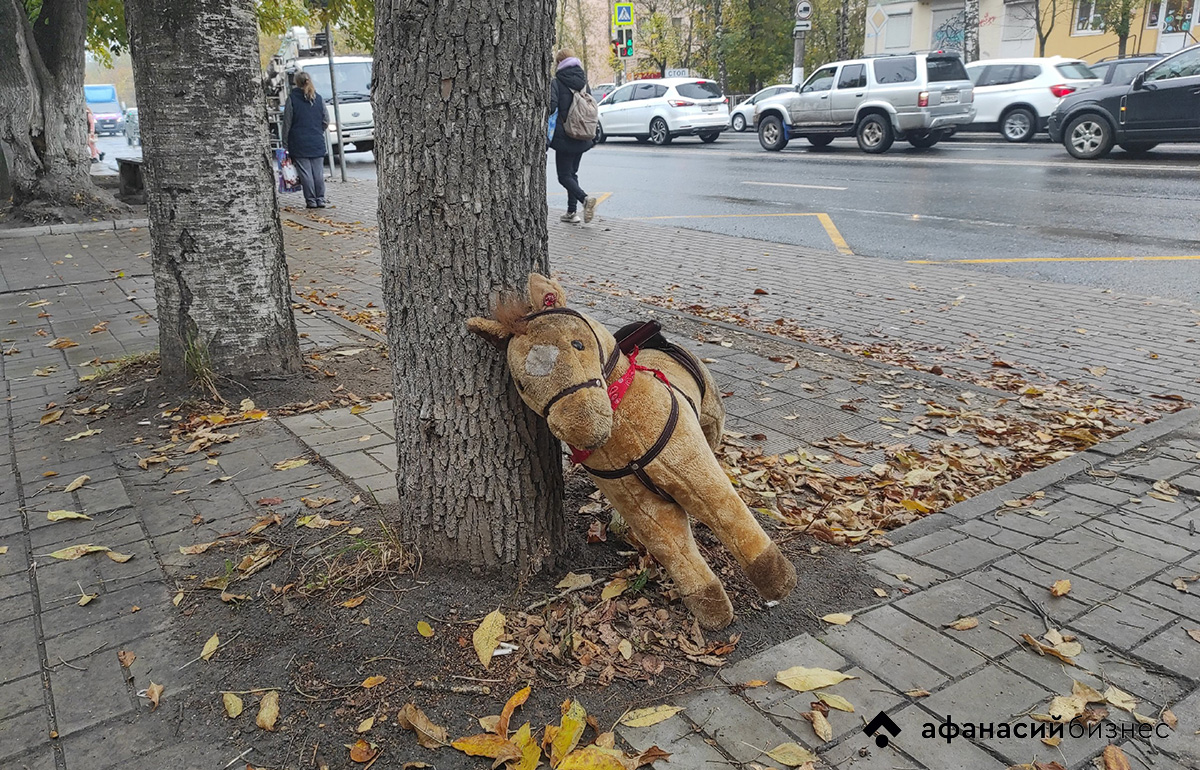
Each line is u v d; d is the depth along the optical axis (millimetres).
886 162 18094
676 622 2906
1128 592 3113
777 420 4934
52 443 4594
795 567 3299
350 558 3264
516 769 2273
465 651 2758
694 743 2381
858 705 2531
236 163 5035
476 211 2795
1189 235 9867
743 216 12648
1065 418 4852
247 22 4977
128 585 3234
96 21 16250
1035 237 10242
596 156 22281
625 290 8344
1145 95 15453
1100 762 2311
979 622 2934
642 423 2582
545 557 3117
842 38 31875
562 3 45625
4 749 2426
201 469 4223
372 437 4578
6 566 3395
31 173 12195
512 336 2562
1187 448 4352
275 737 2453
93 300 7867
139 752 2414
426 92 2717
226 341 5211
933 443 4594
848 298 7875
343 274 9148
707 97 25469
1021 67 21156
